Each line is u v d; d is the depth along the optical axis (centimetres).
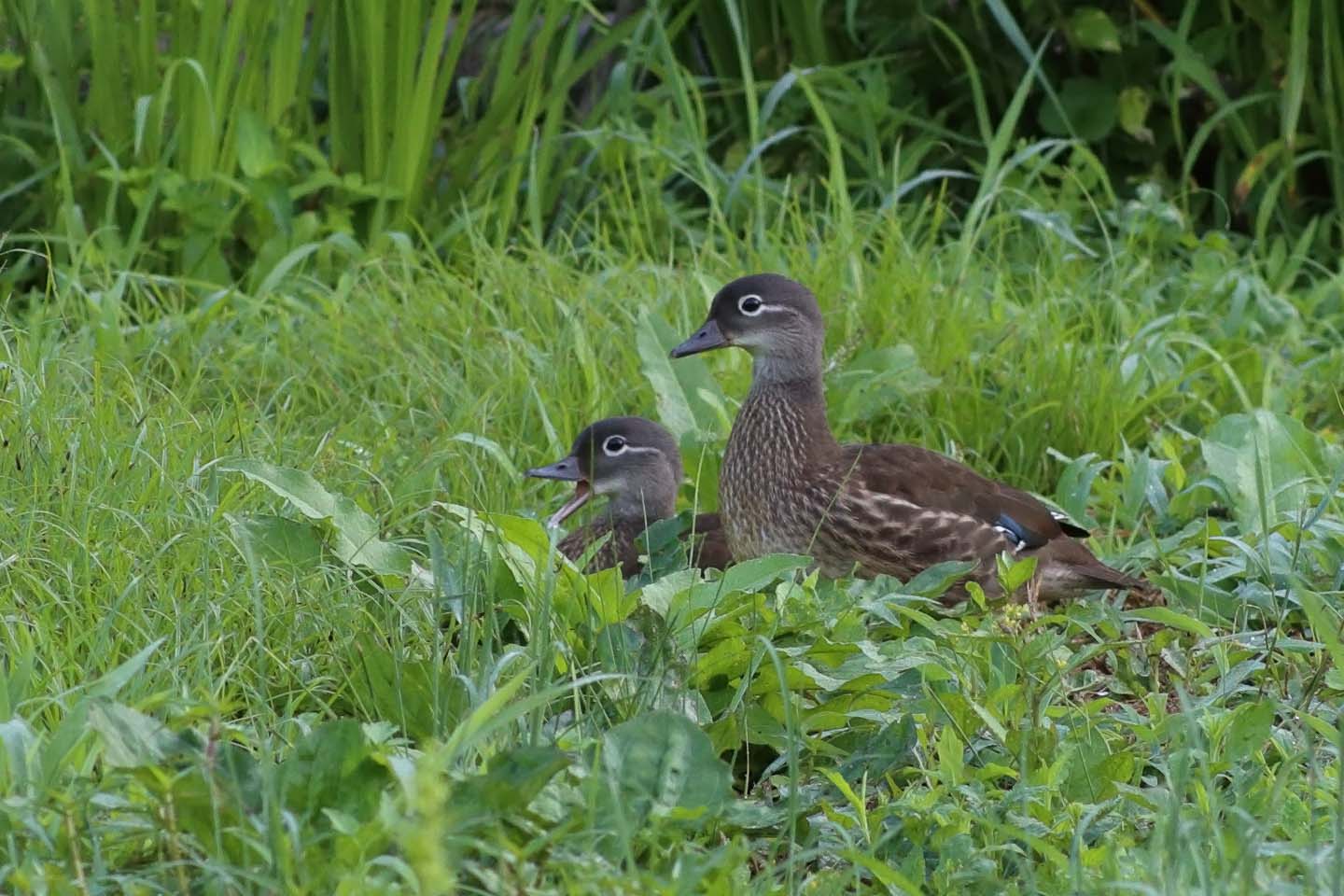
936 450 1214
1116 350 1270
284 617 846
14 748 660
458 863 594
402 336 1245
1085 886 639
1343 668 760
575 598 838
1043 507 1079
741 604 838
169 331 1240
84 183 1424
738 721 782
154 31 1424
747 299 1090
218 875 594
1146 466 1141
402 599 852
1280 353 1342
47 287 1270
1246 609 977
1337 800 700
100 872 604
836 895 638
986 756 786
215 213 1384
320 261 1406
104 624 786
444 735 754
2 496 911
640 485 1127
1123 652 880
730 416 1202
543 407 1154
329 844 629
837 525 1058
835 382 1224
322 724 669
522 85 1491
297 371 1209
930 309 1298
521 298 1317
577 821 637
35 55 1410
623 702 773
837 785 734
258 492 965
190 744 655
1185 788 725
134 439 970
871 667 805
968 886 672
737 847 629
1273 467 1106
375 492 1033
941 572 921
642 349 1199
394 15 1436
